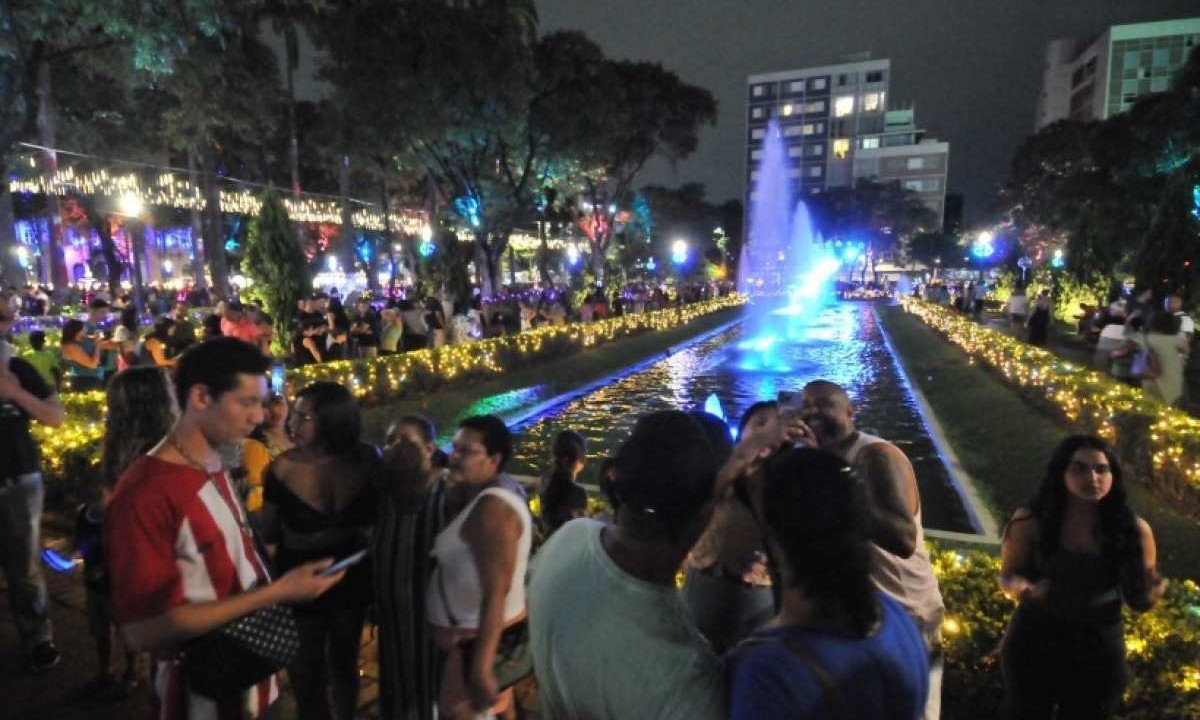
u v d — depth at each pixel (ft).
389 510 9.24
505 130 75.51
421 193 151.53
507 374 52.39
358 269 175.01
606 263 147.33
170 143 100.32
